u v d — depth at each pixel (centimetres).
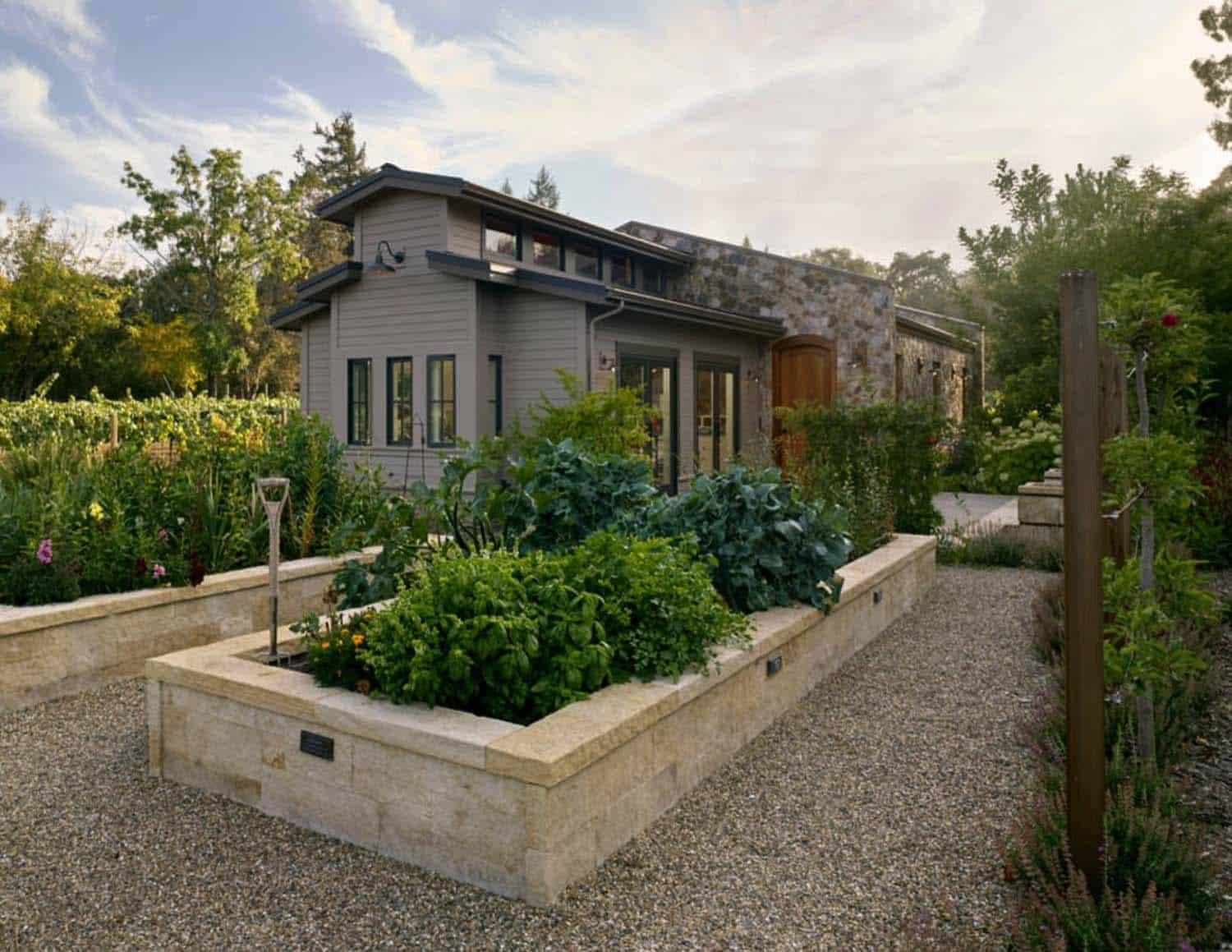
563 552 491
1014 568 934
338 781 342
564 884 304
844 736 451
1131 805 299
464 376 1300
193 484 667
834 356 1672
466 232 1368
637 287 1758
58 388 3319
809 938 274
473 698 359
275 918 288
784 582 539
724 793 383
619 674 386
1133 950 241
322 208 1434
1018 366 1797
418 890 305
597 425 1088
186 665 392
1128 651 352
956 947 255
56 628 508
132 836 344
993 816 356
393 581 537
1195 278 1416
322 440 753
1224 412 1368
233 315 3331
